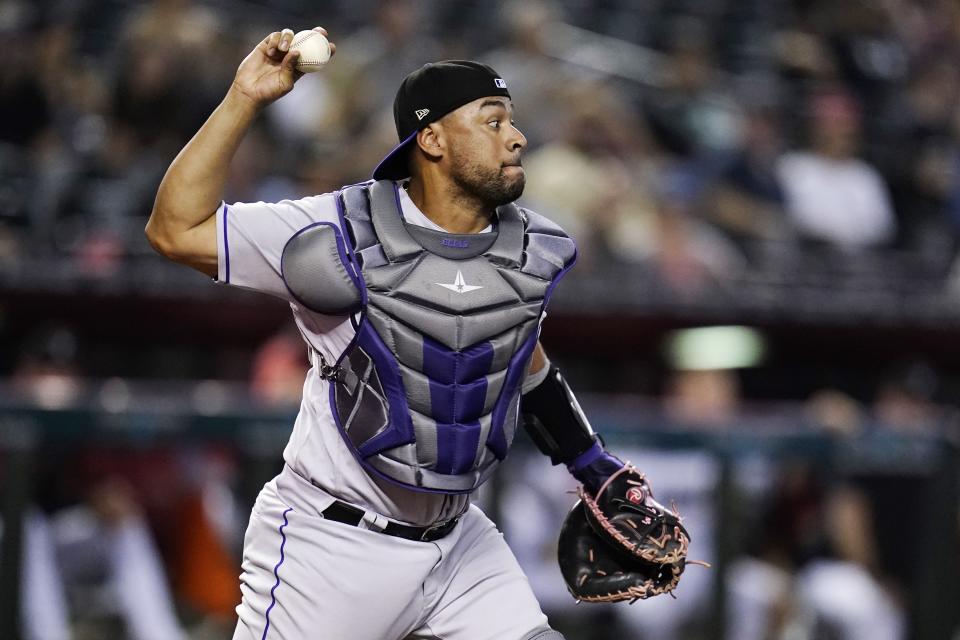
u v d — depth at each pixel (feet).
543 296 33.04
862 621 71.67
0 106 95.04
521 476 63.82
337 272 31.63
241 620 35.88
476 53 110.22
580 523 37.06
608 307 79.97
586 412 64.64
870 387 85.81
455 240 32.63
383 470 32.65
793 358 83.87
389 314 31.81
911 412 80.79
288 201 32.99
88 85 98.22
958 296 90.74
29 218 84.48
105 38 106.52
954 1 154.30
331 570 33.83
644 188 95.66
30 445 58.54
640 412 71.26
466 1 126.00
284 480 34.68
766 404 84.79
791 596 71.15
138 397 61.11
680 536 35.65
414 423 32.35
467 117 32.58
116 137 88.94
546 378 36.01
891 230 106.01
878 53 133.28
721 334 77.66
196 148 31.73
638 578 35.94
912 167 115.03
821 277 91.86
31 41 98.27
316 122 96.43
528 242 33.45
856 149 111.96
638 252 88.07
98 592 64.69
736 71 127.44
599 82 107.04
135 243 80.28
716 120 111.24
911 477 79.10
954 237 107.86
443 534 34.78
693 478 65.67
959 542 69.72
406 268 32.01
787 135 110.63
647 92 113.91
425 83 32.83
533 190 89.81
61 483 65.62
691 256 88.58
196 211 31.86
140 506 66.69
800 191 101.86
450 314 32.01
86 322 76.07
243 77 31.73
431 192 33.14
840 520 73.10
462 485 33.22
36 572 62.08
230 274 32.42
